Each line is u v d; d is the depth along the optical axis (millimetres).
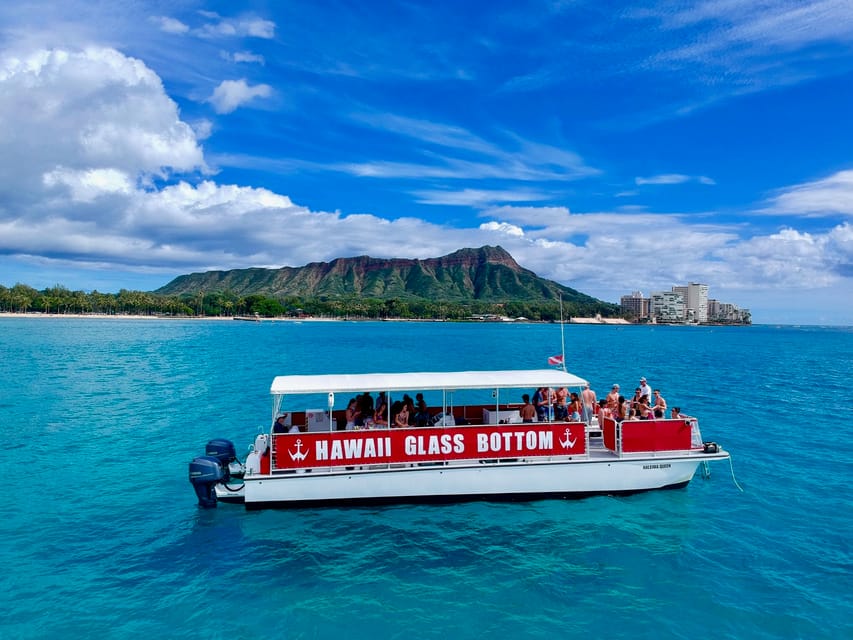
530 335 160625
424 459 14977
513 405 18016
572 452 15469
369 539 13297
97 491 16781
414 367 56344
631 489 15812
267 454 14805
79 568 11938
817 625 10008
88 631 9688
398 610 10398
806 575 11844
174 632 9680
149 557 12438
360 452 14836
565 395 17156
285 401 33750
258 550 12766
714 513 15188
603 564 12211
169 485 17359
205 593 10953
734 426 27516
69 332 117188
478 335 152875
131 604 10547
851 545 13352
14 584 11242
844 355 90062
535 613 10344
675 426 15859
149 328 151875
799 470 19609
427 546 12945
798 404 34750
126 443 22781
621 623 10039
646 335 179750
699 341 138375
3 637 9461
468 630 9789
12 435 24031
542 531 13742
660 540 13383
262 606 10508
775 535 13836
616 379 47938
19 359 57250
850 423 28500
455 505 15141
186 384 40875
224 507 15234
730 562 12375
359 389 14875
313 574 11711
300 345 93500
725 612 10406
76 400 33156
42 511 15148
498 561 12289
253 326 198750
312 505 14883
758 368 61312
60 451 21453
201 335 120312
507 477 15133
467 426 15086
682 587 11289
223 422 26984
